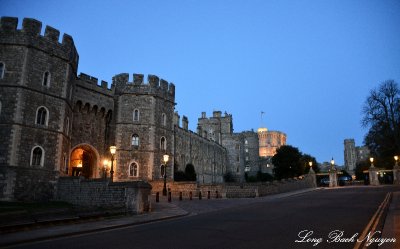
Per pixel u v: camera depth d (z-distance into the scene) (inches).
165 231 494.9
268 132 6028.5
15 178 1031.6
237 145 3449.8
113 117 1585.9
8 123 1056.8
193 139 2559.1
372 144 2081.7
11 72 1094.4
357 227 462.3
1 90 1076.5
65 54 1239.5
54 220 560.1
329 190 1574.8
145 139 1547.7
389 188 1472.7
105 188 917.8
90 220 626.2
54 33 1213.7
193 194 1347.2
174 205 932.6
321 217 573.9
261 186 1333.7
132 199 780.6
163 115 1648.6
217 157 3122.5
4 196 1007.0
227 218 621.6
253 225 514.3
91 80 1508.4
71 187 1066.1
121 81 1599.4
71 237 466.0
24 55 1113.4
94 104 1502.2
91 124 1504.7
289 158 2952.8
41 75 1152.2
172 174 1633.9
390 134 1808.6
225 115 3572.8
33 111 1111.0
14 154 1040.8
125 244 400.2
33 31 1146.7
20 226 505.0
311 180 2201.0
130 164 1512.1
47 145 1136.2
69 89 1274.6
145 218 659.4
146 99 1585.9
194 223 573.6
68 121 1282.0
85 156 1563.7
